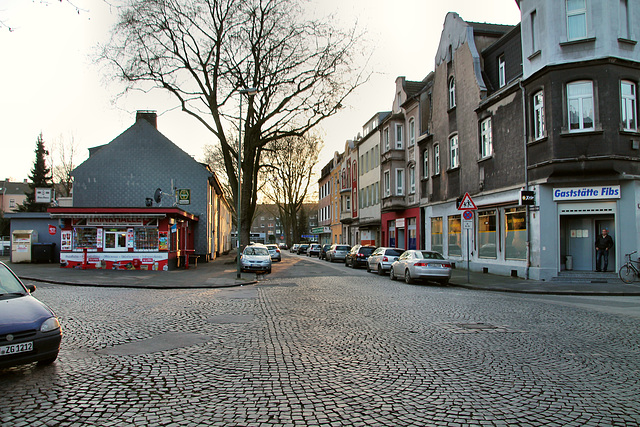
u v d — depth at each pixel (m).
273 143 42.34
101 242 24.45
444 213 26.56
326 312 10.55
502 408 4.51
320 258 46.81
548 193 17.61
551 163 17.03
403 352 6.73
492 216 21.47
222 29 28.47
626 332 8.17
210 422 4.15
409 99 31.56
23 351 5.52
